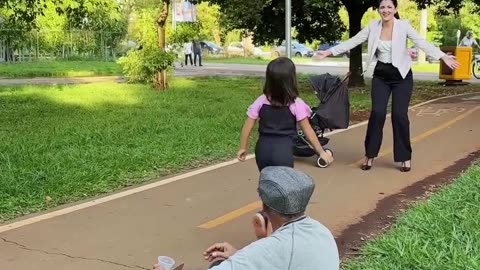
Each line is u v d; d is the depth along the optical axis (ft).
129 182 22.62
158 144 28.66
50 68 92.94
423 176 23.22
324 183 22.30
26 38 110.52
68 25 115.03
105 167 23.84
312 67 110.22
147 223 17.92
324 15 64.34
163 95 51.88
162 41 58.75
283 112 14.80
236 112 39.88
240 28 63.00
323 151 15.34
